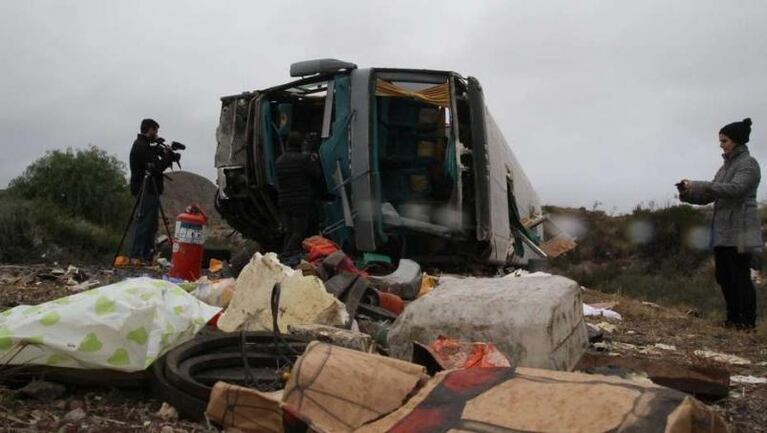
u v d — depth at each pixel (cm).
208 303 563
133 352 364
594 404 231
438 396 255
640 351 609
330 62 1003
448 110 987
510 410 239
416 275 699
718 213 816
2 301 645
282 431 262
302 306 475
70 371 362
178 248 803
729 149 816
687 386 423
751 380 502
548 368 387
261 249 1291
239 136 1130
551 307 398
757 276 1720
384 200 1009
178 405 339
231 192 1161
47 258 1313
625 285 1905
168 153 1106
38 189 1922
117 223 1956
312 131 1129
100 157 2041
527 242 1333
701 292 1634
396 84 987
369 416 263
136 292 385
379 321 540
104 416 335
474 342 388
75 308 362
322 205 1010
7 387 352
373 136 972
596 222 2745
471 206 1018
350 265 646
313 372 272
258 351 405
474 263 1048
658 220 2541
